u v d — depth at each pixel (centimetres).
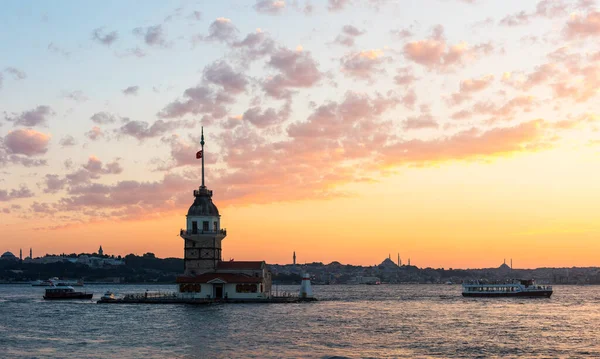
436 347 11269
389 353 10619
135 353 10525
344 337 12356
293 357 10175
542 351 10944
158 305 19775
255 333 12769
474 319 16575
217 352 10606
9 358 10162
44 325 14450
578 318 17138
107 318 15825
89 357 10206
